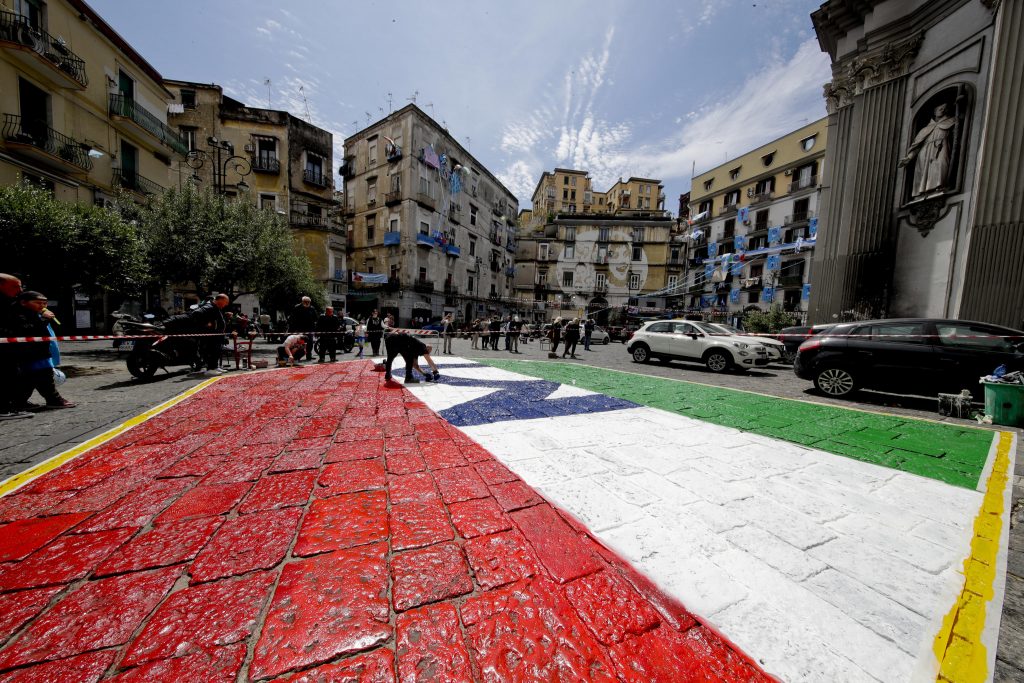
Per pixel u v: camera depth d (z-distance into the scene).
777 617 1.43
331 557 1.69
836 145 12.73
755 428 4.05
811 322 13.17
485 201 34.56
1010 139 8.45
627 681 1.15
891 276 11.23
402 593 1.48
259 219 13.56
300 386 5.57
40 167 11.80
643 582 1.60
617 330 25.67
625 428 3.89
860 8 11.85
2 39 10.34
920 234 10.52
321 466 2.68
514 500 2.26
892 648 1.30
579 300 38.72
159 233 10.80
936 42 10.23
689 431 3.86
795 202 28.89
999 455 3.33
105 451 2.89
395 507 2.14
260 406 4.33
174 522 1.94
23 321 3.84
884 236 11.38
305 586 1.50
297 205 24.75
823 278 12.86
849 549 1.89
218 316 6.72
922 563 1.79
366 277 25.30
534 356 12.30
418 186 25.95
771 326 21.03
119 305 14.84
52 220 7.10
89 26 13.05
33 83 11.39
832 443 3.61
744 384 7.41
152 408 4.16
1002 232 8.53
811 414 4.77
